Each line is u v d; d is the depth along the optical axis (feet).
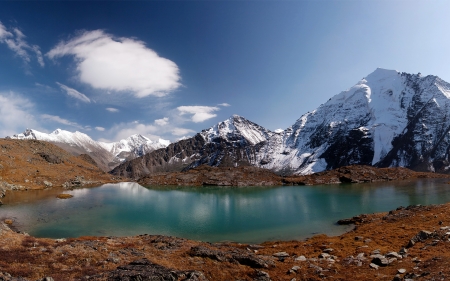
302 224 236.63
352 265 107.34
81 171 650.84
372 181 632.79
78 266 99.50
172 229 224.53
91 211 295.07
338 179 649.20
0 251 105.60
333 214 276.62
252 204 351.05
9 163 497.05
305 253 138.62
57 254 111.04
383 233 164.35
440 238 120.78
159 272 89.71
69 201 352.90
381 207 305.32
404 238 145.48
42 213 273.75
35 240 131.85
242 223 243.60
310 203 349.20
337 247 144.87
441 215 180.04
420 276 79.20
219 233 211.61
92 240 149.07
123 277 83.76
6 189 413.18
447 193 396.37
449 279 69.56
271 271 105.91
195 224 241.35
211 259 117.80
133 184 647.15
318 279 93.09
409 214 205.05
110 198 398.42
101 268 98.99
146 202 367.86
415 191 428.15
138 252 126.41
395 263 100.63
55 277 84.58
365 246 137.80
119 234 208.64
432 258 93.81
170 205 345.72
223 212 296.51
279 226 230.89
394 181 625.41
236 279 96.43
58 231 213.46
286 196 425.28
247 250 147.54
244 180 651.66
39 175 509.76
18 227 220.43
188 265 108.99
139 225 237.66
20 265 94.12
